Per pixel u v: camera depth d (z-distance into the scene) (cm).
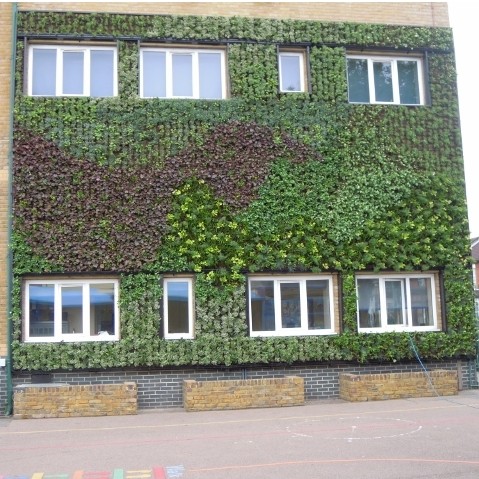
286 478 861
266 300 1633
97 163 1558
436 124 1742
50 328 1534
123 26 1634
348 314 1627
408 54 1789
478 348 1727
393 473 877
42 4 1627
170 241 1562
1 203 1529
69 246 1520
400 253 1669
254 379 1510
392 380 1568
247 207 1605
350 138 1683
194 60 1691
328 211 1644
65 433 1209
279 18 1727
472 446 1035
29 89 1600
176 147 1598
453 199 1723
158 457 996
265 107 1653
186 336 1573
